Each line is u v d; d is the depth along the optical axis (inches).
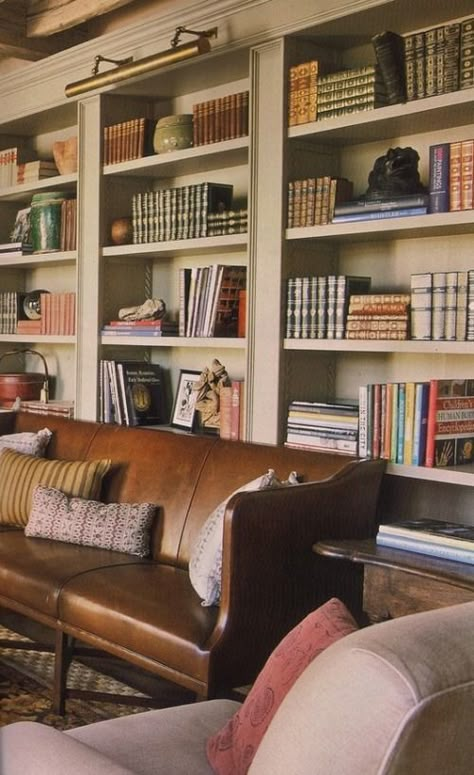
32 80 186.7
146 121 165.6
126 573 123.0
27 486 150.4
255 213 139.9
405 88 120.1
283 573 108.7
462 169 114.7
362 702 44.3
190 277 157.2
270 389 138.3
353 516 116.9
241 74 157.2
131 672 133.5
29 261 193.6
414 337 121.0
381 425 122.2
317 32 132.6
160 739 70.6
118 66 162.9
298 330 134.9
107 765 56.0
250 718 64.3
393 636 46.7
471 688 45.2
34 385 198.7
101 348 176.1
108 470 147.6
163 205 161.2
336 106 128.2
